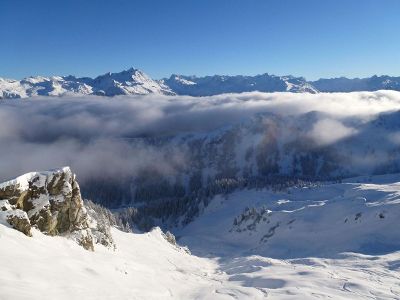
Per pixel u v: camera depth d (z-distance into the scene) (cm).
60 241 4747
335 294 5259
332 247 10762
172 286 5512
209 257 13912
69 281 3538
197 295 5203
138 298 4031
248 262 9356
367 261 8088
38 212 4734
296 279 6122
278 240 13425
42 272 3441
